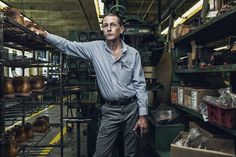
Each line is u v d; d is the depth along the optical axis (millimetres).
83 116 3615
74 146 4066
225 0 2078
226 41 3154
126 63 2156
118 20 2141
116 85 2135
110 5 3402
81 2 7312
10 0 7121
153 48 3354
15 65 2992
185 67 3010
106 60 2158
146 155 3373
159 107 3428
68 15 8930
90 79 3365
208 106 1991
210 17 2227
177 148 1896
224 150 1960
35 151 3727
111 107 2193
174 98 3275
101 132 2258
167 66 3777
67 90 3510
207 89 2404
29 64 3164
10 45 3180
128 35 3082
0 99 1892
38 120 3418
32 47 3424
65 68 3326
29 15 8672
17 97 2287
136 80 2199
